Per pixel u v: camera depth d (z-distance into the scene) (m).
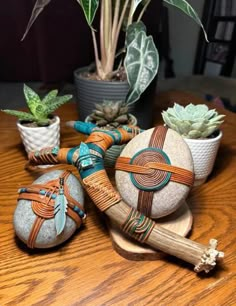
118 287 0.28
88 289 0.28
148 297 0.27
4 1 0.78
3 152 0.49
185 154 0.31
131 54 0.45
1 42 0.83
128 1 0.50
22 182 0.42
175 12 0.80
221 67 0.87
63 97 0.44
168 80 0.89
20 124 0.44
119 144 0.36
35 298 0.27
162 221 0.33
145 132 0.32
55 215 0.29
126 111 0.43
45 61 0.77
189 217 0.34
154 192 0.30
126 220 0.29
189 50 0.89
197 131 0.37
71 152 0.33
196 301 0.27
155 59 0.45
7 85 0.87
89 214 0.36
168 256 0.31
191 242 0.28
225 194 0.40
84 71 0.56
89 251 0.32
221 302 0.27
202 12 0.78
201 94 0.81
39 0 0.44
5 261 0.30
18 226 0.29
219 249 0.32
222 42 0.83
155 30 0.71
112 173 0.39
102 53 0.52
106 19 0.49
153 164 0.29
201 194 0.40
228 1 0.76
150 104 0.53
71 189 0.31
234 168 0.46
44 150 0.35
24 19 0.80
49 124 0.44
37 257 0.31
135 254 0.30
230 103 0.78
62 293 0.27
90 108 0.51
